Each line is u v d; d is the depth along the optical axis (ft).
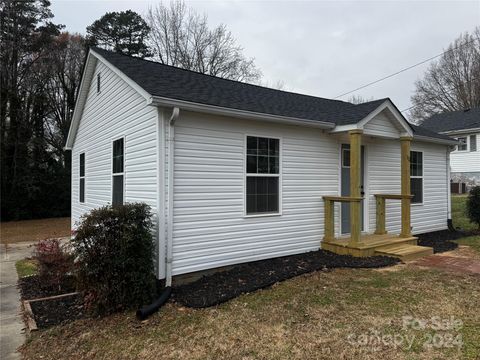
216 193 17.98
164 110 16.16
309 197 22.49
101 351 10.62
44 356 10.58
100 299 13.48
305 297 14.46
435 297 14.14
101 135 25.29
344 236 24.67
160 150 16.02
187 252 16.87
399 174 28.73
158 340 11.10
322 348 10.09
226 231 18.40
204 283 16.42
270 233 20.38
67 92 73.15
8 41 62.54
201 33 82.89
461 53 92.79
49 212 62.75
